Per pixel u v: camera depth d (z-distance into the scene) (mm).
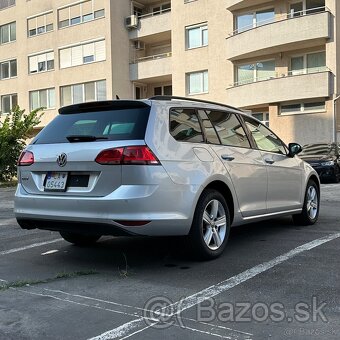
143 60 32750
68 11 33594
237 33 25297
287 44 23219
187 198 4941
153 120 4922
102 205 4660
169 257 5551
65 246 6344
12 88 37438
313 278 4551
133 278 4730
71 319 3674
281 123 24156
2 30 38125
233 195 5645
